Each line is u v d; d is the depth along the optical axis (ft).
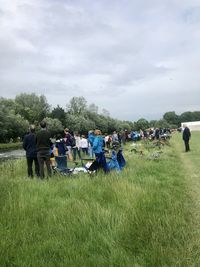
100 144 25.64
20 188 18.25
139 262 9.73
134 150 44.88
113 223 12.06
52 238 11.28
